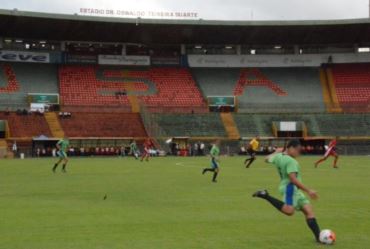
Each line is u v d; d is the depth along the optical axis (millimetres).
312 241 12391
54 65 80812
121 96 76375
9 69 77688
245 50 86062
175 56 84500
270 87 81000
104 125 70312
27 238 12781
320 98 78562
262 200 20094
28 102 72375
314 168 40281
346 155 68125
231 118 74125
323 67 84750
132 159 57438
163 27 78125
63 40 81062
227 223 14930
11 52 79125
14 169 39219
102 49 83312
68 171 36875
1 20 72438
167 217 16000
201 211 17250
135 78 80812
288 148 11984
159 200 20172
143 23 76125
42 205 18703
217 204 18984
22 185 26375
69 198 20844
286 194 11875
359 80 81625
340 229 13977
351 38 82438
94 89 77125
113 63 82750
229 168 40188
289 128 71875
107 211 17234
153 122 71812
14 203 19266
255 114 75062
